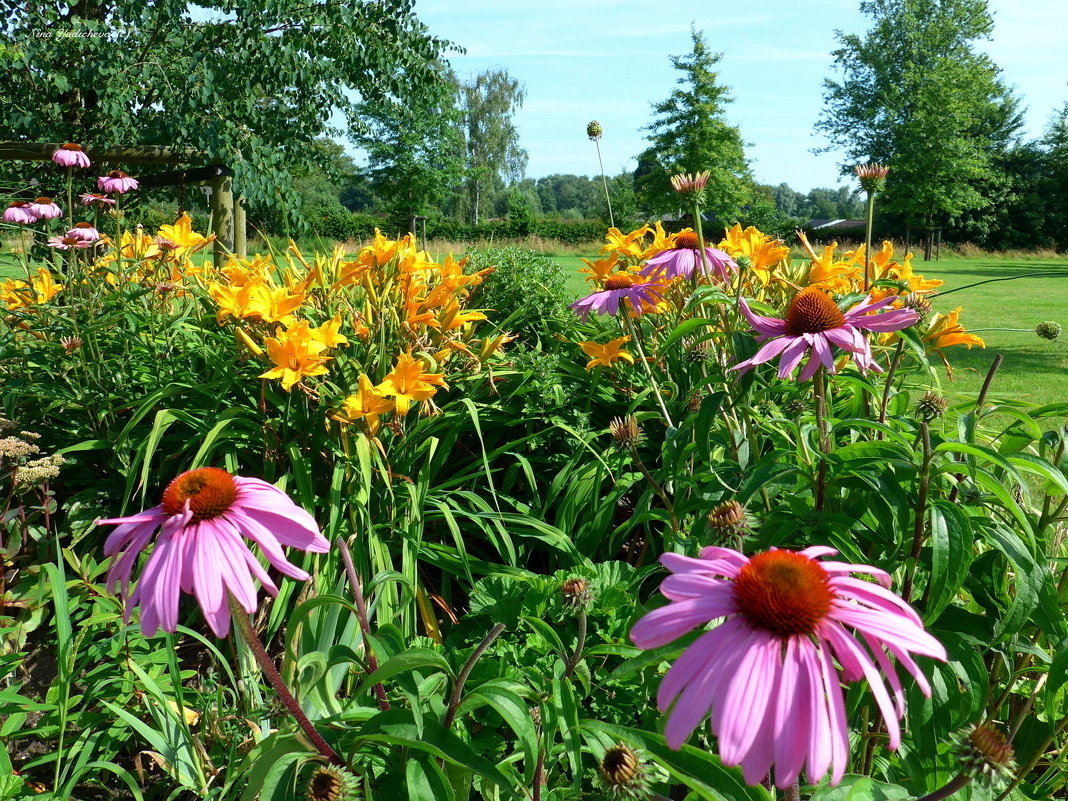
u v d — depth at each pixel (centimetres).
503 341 311
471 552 293
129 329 320
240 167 749
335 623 222
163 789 200
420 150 3086
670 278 260
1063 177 4316
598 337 359
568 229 3709
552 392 314
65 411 310
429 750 136
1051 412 173
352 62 899
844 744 91
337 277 301
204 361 317
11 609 244
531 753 133
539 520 271
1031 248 4284
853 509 192
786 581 98
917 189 3266
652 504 302
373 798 154
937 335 250
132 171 873
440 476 318
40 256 581
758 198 4156
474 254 423
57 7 874
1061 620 152
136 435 299
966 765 110
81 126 858
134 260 339
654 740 133
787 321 186
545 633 169
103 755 201
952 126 3212
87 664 227
